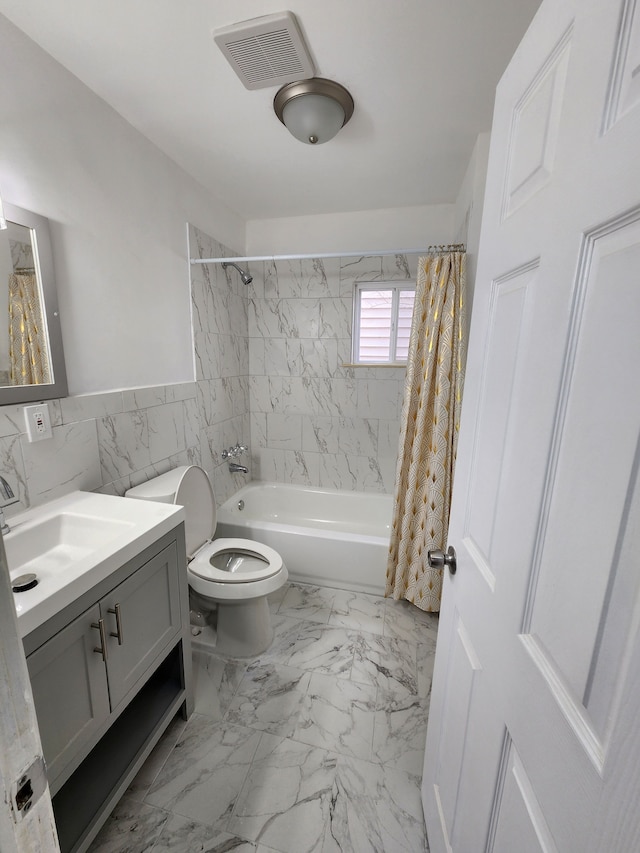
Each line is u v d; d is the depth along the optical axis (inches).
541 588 20.1
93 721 39.0
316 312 107.2
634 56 14.2
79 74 51.3
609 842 13.4
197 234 82.6
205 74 51.2
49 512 48.8
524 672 21.2
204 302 87.1
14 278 45.2
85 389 57.1
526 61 24.4
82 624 36.8
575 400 17.7
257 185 84.7
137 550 43.4
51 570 44.3
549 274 20.3
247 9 41.3
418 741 53.4
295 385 112.7
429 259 73.8
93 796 41.8
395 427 108.4
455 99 55.9
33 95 46.3
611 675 14.2
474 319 33.5
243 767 49.6
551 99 21.1
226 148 69.6
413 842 42.1
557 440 19.1
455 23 42.9
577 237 17.7
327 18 42.4
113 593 40.5
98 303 58.2
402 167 76.1
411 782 48.1
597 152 16.3
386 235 99.5
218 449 97.5
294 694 60.7
